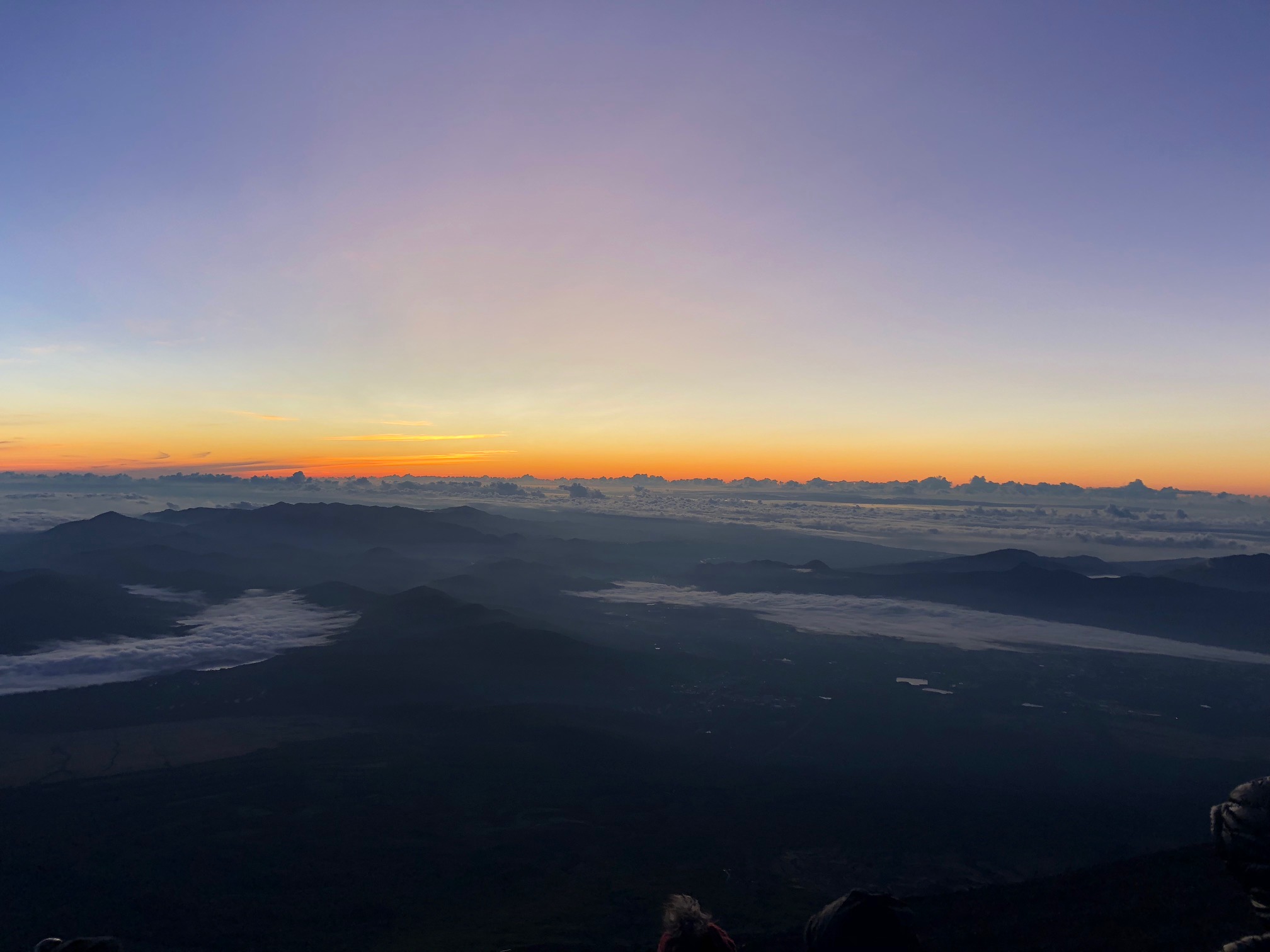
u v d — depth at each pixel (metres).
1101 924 30.52
